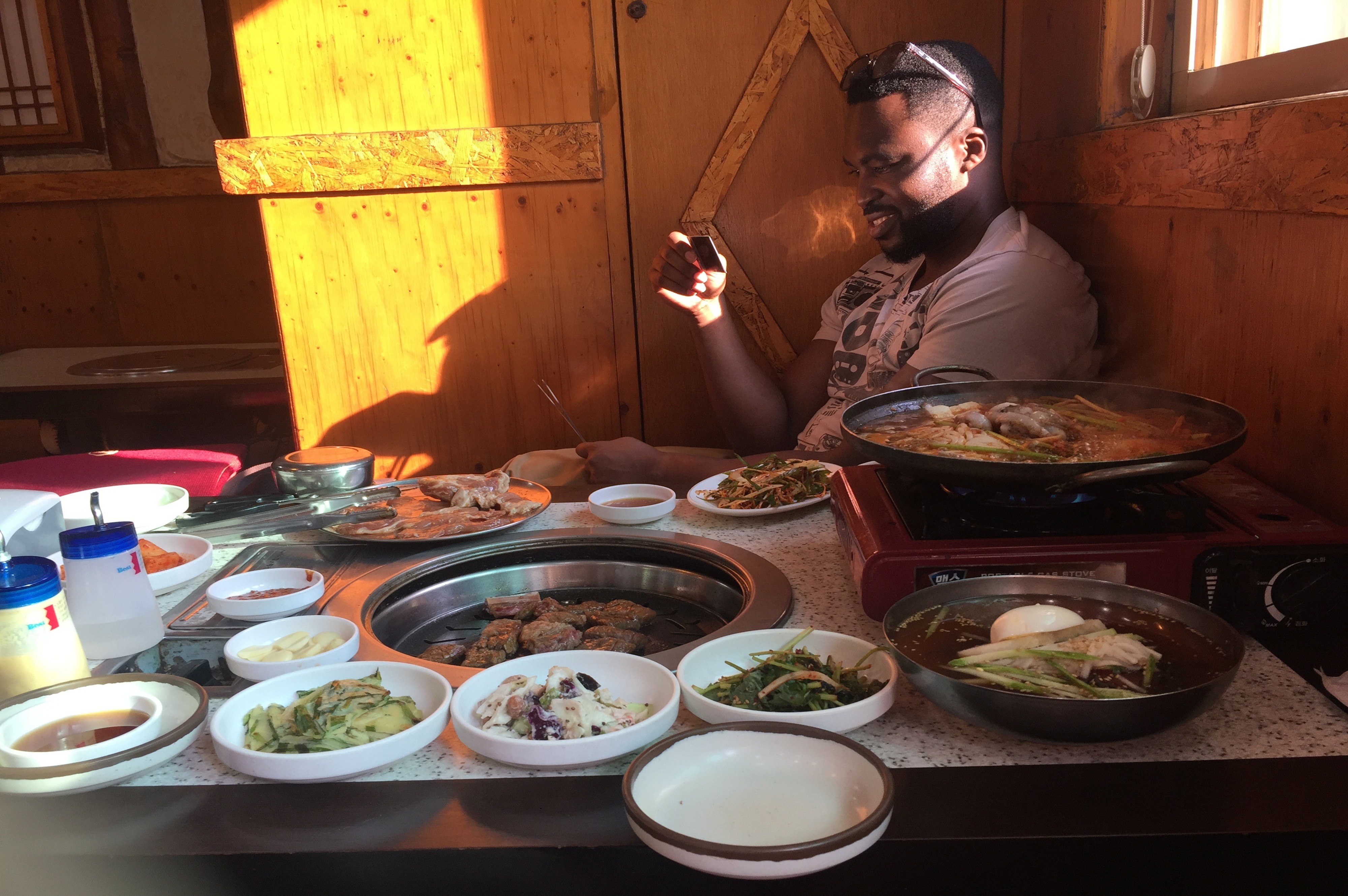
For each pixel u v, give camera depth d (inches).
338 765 37.0
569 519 70.7
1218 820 33.5
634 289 123.6
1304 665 44.4
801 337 123.3
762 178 119.0
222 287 204.2
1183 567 46.4
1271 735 38.8
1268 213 59.7
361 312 125.6
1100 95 88.2
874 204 93.0
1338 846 33.0
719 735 36.9
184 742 39.1
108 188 198.4
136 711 42.6
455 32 116.8
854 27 114.3
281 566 62.9
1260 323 61.1
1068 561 47.0
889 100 87.9
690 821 33.8
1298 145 54.7
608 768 38.6
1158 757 37.6
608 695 41.3
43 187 198.4
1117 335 86.0
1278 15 68.1
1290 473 58.0
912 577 47.8
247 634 49.0
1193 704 34.6
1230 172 63.2
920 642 41.7
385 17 116.8
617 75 117.2
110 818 36.5
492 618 61.7
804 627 49.2
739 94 117.2
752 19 115.0
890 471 61.6
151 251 202.7
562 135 117.5
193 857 34.1
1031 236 90.4
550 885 34.2
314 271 124.4
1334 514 53.4
